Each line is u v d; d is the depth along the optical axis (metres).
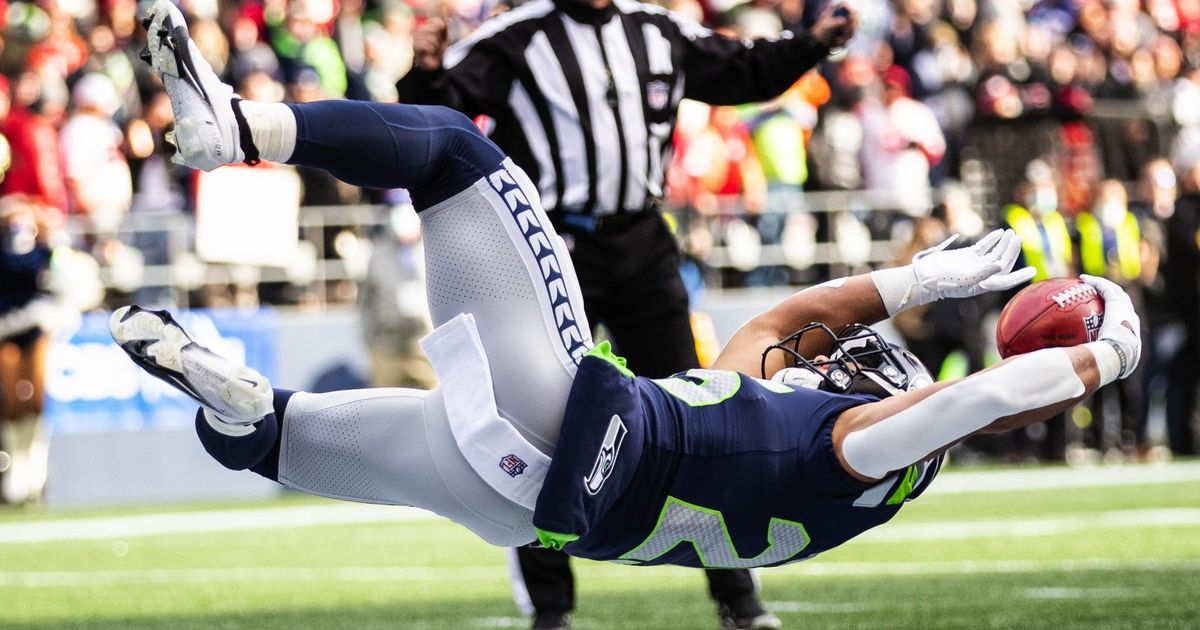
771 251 48.22
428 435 12.62
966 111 54.25
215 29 45.25
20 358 41.41
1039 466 48.09
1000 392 12.31
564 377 12.64
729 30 52.62
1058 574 24.95
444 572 28.11
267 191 43.53
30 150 42.09
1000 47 51.16
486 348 12.58
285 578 27.69
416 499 12.88
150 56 11.50
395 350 40.91
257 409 12.09
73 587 27.06
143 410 44.06
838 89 50.16
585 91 19.14
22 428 41.84
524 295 12.62
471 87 19.02
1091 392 12.80
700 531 12.85
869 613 21.22
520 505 12.60
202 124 11.52
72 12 45.97
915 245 44.62
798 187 49.06
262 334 44.03
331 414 12.78
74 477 43.22
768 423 12.81
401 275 40.78
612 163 19.16
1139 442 49.06
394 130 12.14
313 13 48.88
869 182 50.19
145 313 11.85
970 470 47.28
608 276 19.28
